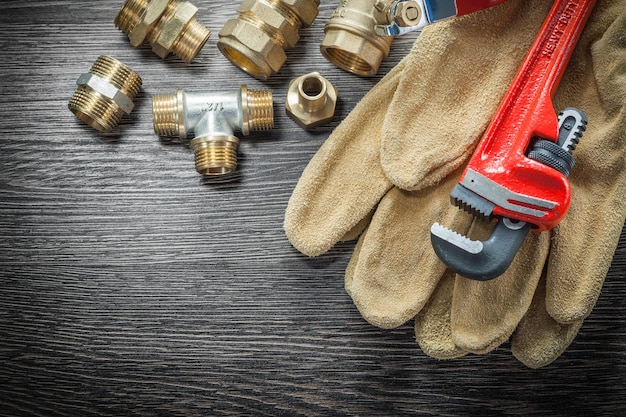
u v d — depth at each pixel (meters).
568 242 0.43
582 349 0.47
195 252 0.48
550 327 0.44
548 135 0.42
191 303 0.48
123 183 0.48
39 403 0.47
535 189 0.41
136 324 0.48
